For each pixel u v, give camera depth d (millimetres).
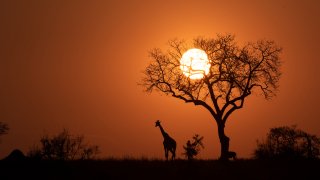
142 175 122188
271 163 146000
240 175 125125
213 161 158750
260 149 169125
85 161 139000
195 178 120375
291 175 125812
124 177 119312
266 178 121250
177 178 119188
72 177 118312
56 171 121438
